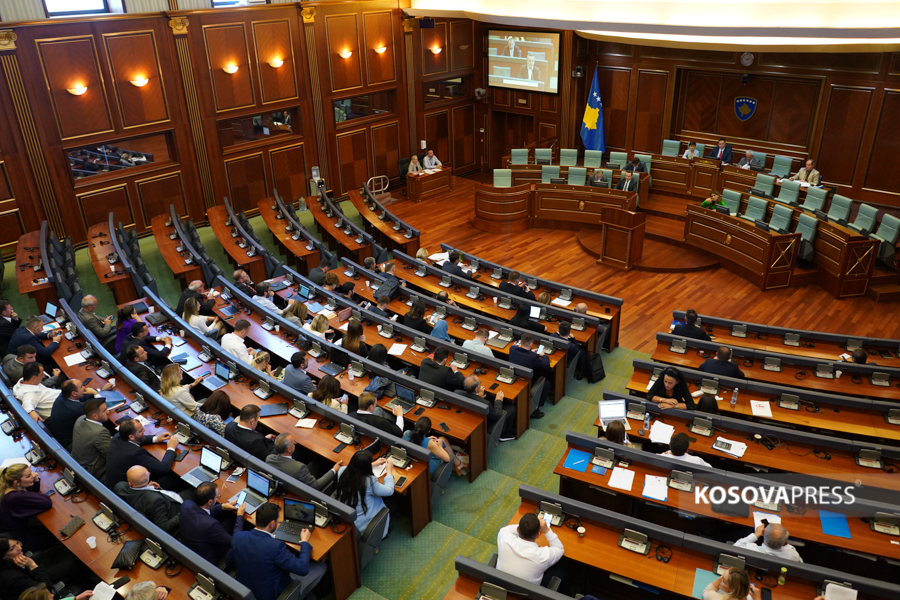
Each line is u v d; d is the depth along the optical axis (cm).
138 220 1442
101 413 666
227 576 491
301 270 1289
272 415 713
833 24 871
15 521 571
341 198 1784
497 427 762
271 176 1631
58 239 1280
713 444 657
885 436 672
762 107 1600
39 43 1228
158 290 1212
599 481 602
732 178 1499
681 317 928
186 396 728
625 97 1823
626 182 1479
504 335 908
